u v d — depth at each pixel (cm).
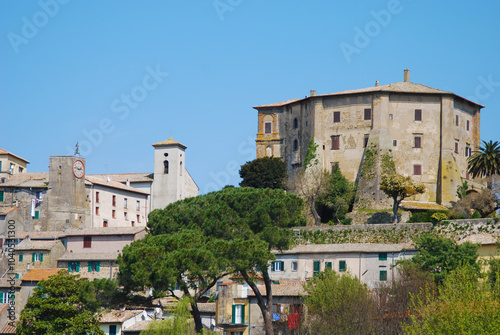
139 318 9694
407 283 8575
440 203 12900
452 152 13162
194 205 8831
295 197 8812
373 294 8481
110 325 9419
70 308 8625
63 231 12519
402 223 11038
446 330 5716
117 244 11712
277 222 8631
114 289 7938
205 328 8600
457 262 9056
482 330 5553
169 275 7569
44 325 8506
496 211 11806
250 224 8606
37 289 8856
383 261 10194
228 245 7925
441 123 13212
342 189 13012
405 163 13112
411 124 13200
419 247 9669
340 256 10431
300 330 8062
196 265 7650
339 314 7844
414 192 11806
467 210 11512
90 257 11381
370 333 7644
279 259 10712
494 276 6569
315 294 8175
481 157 12188
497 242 9488
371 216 12350
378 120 13088
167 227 8688
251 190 9169
